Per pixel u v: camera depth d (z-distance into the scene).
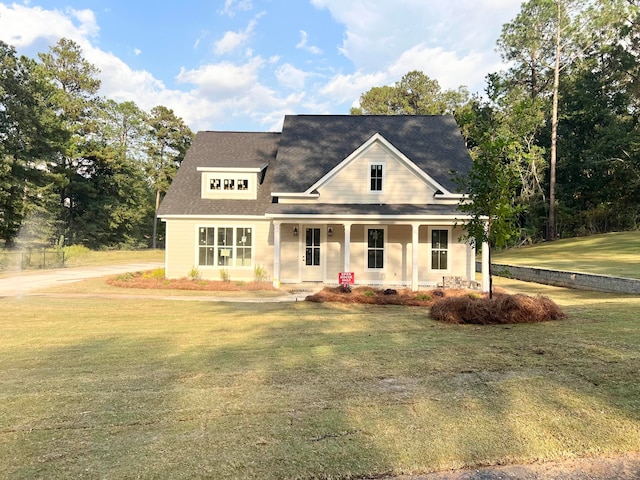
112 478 2.68
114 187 43.47
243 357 5.68
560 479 2.65
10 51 28.59
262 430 3.32
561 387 4.03
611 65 37.03
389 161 16.41
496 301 7.79
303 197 16.59
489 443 3.06
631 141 33.12
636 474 2.69
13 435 3.33
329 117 20.53
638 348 5.14
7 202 28.05
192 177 18.75
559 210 36.12
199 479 2.65
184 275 16.97
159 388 4.41
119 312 10.12
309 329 7.71
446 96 52.28
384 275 16.61
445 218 14.52
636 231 32.09
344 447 3.03
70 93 42.66
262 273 16.94
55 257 25.23
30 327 8.23
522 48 38.53
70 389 4.43
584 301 10.88
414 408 3.68
